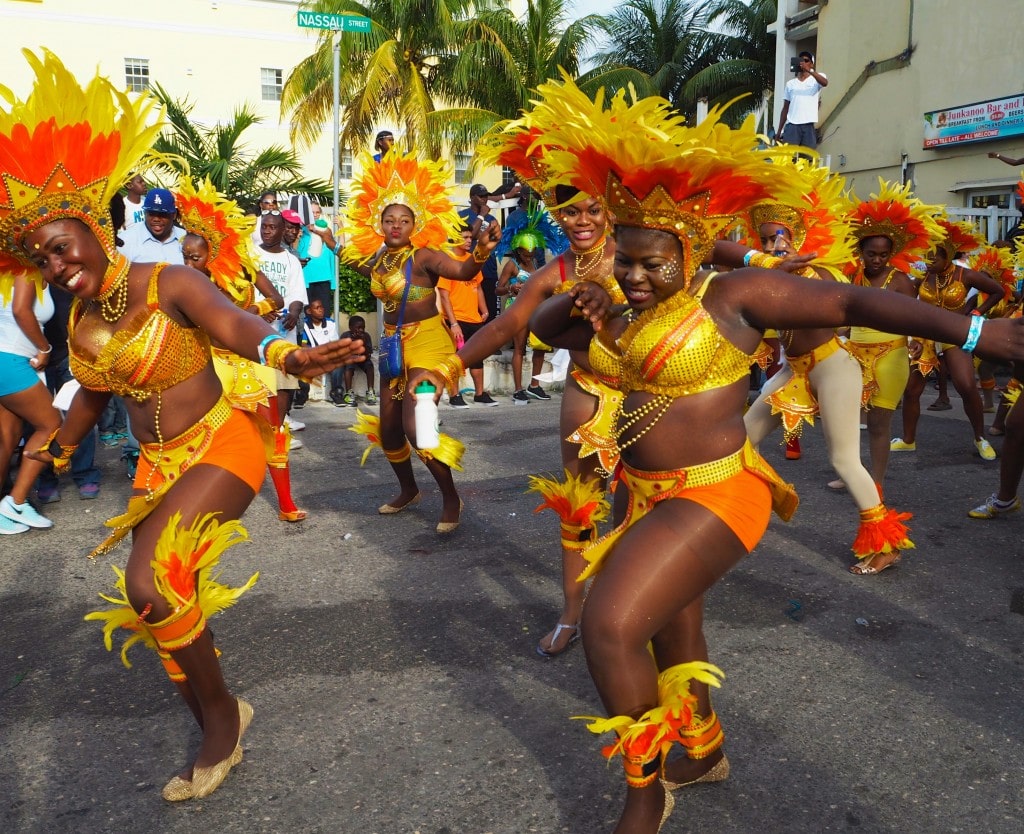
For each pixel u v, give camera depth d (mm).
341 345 2402
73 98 2574
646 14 31438
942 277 7789
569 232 3635
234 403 3029
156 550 2604
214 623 4215
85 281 2715
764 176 2215
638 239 2297
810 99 15266
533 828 2650
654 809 2301
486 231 5039
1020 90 13172
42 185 2592
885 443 5484
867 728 3176
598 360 2566
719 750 2820
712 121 2174
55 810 2787
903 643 3885
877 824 2639
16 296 5207
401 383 5508
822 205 4234
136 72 27984
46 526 5703
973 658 3736
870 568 4699
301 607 4387
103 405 3146
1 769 3025
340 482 6836
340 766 2992
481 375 10375
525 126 3639
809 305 2283
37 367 5477
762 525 2453
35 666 3811
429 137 22969
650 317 2406
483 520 5789
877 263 5590
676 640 2666
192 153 19156
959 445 7883
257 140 29609
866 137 15984
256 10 29172
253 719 3309
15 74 26562
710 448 2398
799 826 2633
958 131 14102
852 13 16000
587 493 3697
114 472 7168
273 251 7730
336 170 10562
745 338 2387
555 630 3875
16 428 5648
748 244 4258
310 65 23281
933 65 14523
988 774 2885
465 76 23203
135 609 2650
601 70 25875
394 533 5547
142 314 2770
